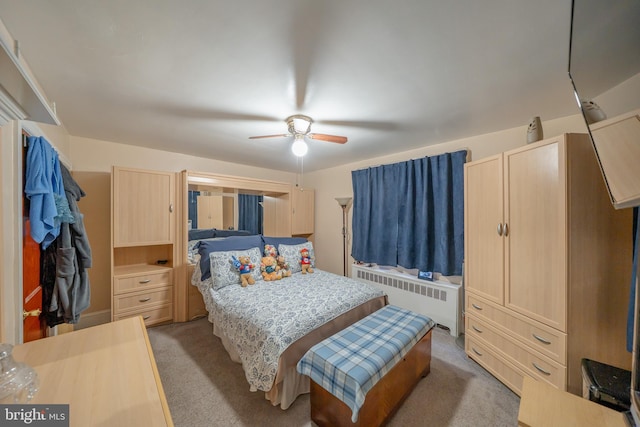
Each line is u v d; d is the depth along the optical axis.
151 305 2.76
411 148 3.08
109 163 2.82
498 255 1.90
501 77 1.48
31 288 1.47
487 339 1.99
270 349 1.57
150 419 0.70
